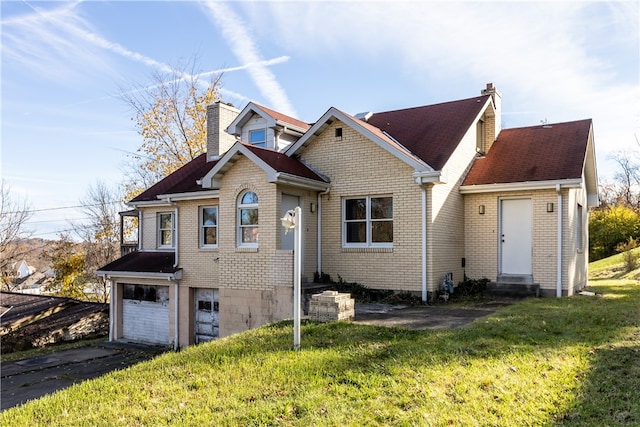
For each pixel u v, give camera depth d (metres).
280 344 7.92
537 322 8.66
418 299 12.45
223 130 18.31
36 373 12.88
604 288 15.33
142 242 18.56
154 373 6.93
